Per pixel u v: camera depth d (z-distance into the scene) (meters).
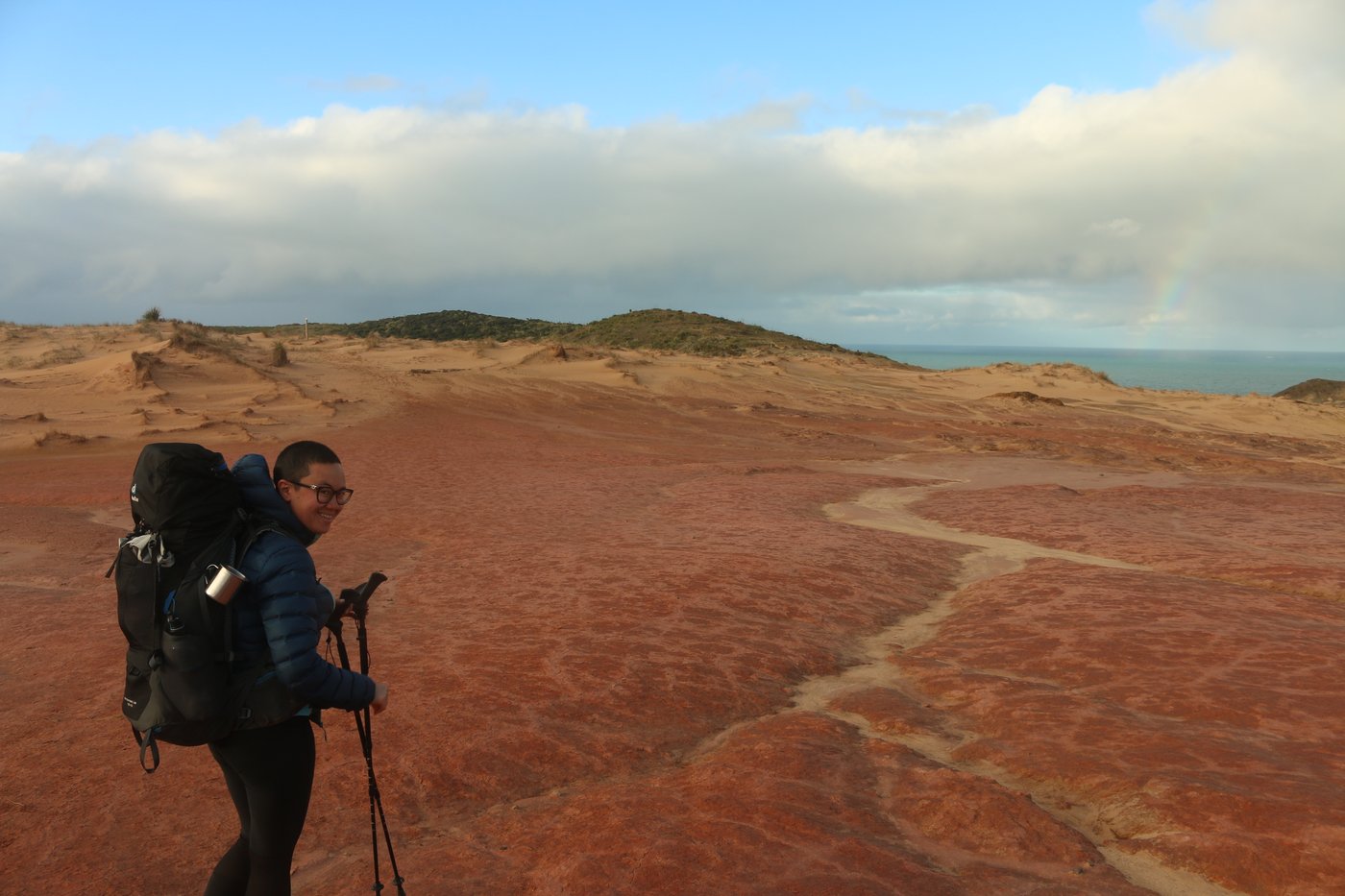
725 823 4.30
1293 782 4.59
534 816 4.57
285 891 3.02
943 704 6.53
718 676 7.12
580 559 12.41
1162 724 5.73
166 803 4.86
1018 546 14.26
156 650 2.76
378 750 5.50
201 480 2.79
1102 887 3.77
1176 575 11.95
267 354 54.44
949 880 3.83
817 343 108.31
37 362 44.56
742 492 20.75
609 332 112.56
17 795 5.00
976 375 66.62
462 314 135.75
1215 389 131.88
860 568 11.80
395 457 27.53
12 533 15.01
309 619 2.82
